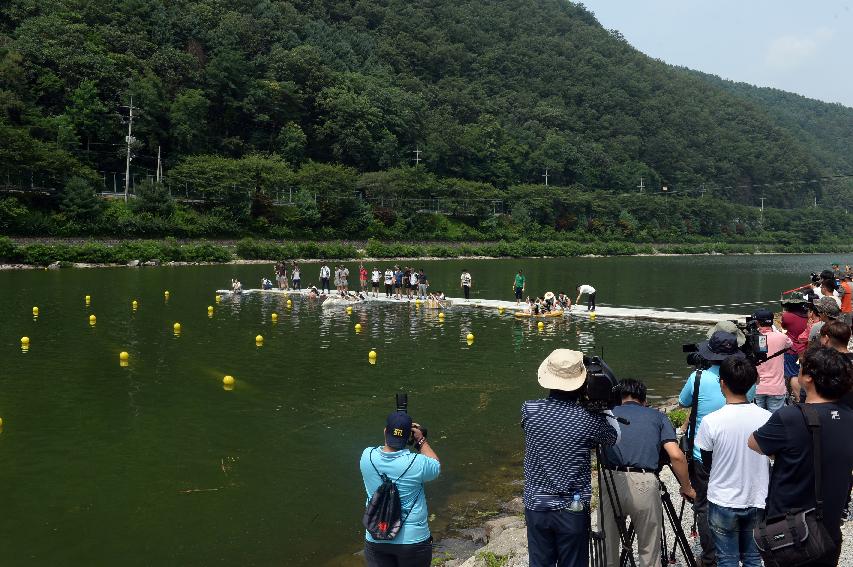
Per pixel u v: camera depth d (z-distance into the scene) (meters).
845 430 4.49
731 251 148.75
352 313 34.41
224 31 126.69
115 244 75.12
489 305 37.59
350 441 13.86
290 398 17.27
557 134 169.75
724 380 5.68
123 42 107.50
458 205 122.75
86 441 13.65
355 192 108.12
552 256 117.81
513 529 9.10
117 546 9.27
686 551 6.19
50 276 54.53
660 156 183.50
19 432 14.15
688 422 6.82
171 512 10.38
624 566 5.93
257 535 9.62
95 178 80.88
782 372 8.73
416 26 191.25
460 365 21.55
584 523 5.30
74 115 91.69
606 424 5.42
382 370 20.70
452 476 12.00
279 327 29.22
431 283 56.62
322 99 127.62
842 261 122.12
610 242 133.25
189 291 44.09
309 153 126.62
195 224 85.31
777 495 4.64
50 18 100.31
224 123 117.44
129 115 93.31
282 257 84.31
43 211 75.56
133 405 16.36
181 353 22.91
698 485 6.60
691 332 28.78
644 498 5.86
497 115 175.00
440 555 9.01
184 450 13.19
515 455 13.12
